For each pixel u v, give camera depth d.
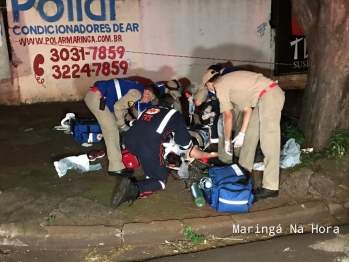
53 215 4.15
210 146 5.73
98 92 4.65
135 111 5.41
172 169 5.06
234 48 8.28
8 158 5.56
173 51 8.09
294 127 5.75
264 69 8.50
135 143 4.34
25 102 7.93
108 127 4.74
